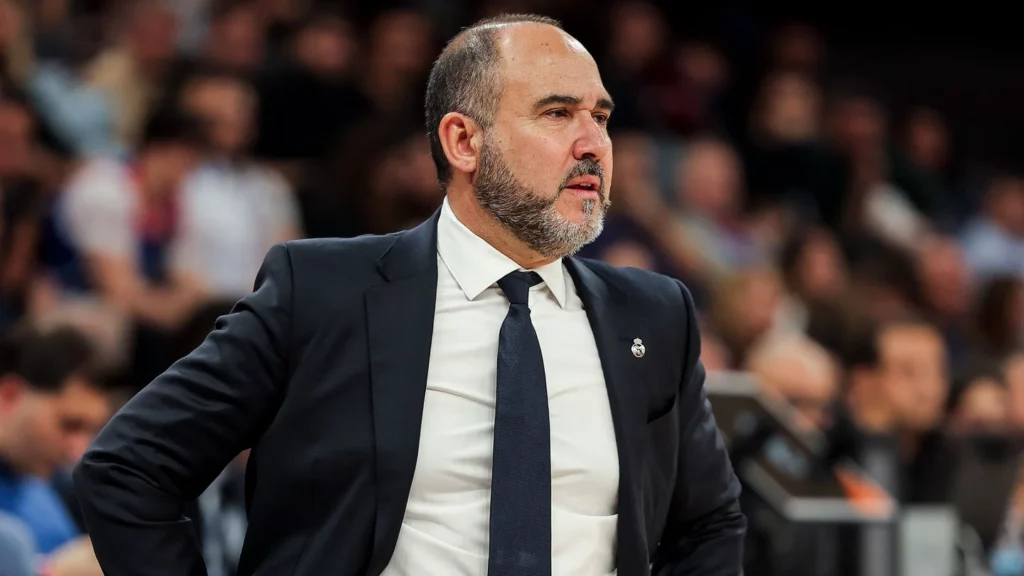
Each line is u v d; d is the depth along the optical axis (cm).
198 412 708
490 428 729
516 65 761
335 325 730
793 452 1265
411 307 743
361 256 759
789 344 1606
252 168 2169
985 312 2244
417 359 729
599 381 762
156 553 699
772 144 2970
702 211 2619
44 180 1916
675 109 2920
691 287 2358
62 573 1102
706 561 794
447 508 716
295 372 724
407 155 2167
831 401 1502
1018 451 1466
